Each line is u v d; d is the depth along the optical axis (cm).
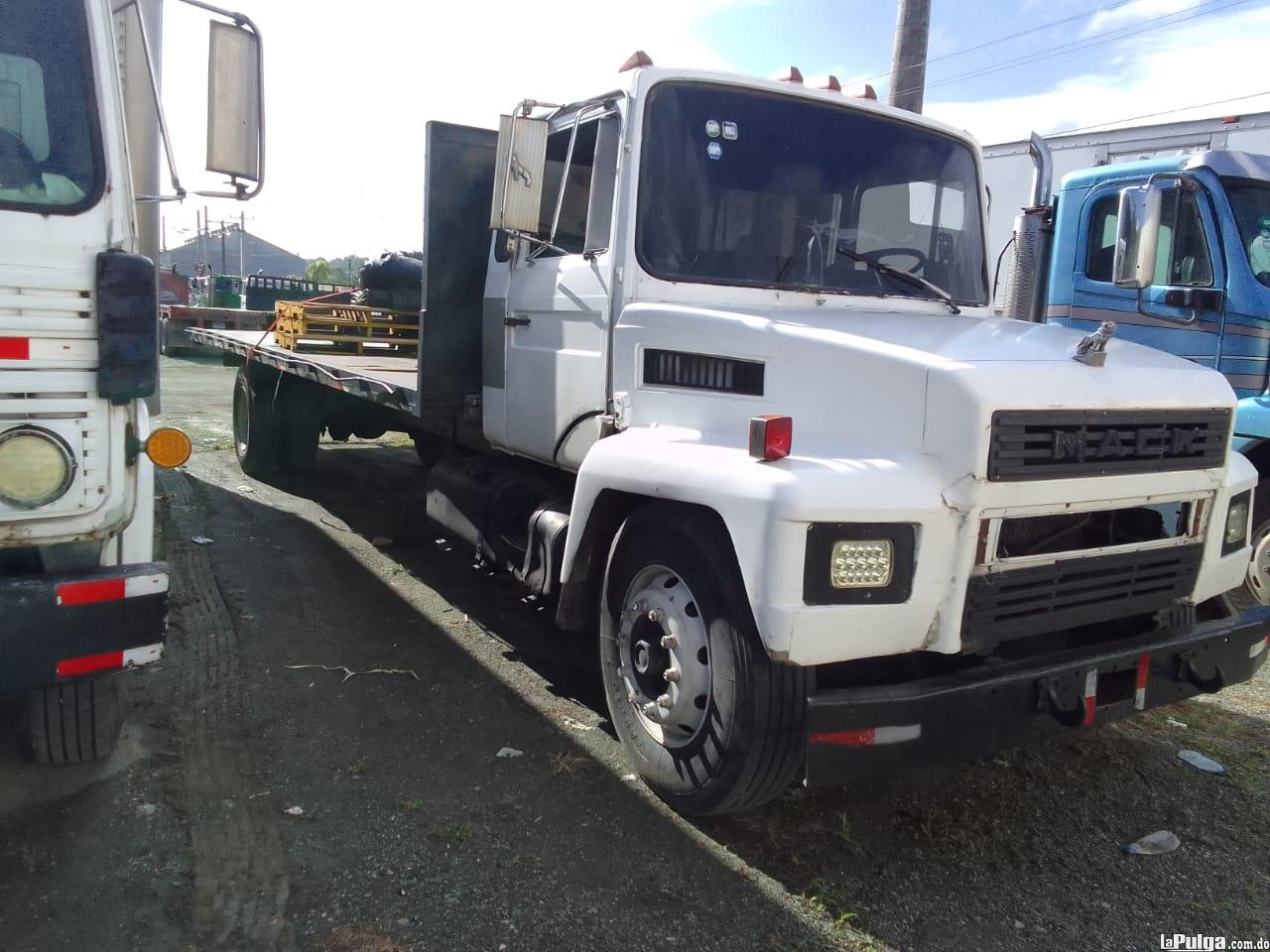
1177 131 784
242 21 330
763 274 388
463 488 497
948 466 273
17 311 258
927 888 294
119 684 333
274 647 452
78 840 291
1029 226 706
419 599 537
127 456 290
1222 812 348
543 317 433
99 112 275
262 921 260
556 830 312
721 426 335
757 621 265
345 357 731
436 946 254
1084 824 335
